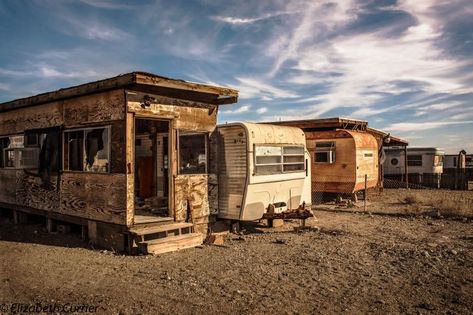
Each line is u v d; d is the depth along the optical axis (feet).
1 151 43.32
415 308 17.10
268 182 34.24
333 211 47.83
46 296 18.17
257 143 32.91
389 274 21.88
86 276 21.27
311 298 18.19
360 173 54.34
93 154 30.32
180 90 29.04
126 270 22.44
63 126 33.27
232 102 33.45
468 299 18.12
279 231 35.06
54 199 34.30
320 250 27.45
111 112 28.37
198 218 32.17
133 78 25.75
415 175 83.82
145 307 16.94
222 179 33.91
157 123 38.42
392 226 37.17
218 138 34.14
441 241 30.09
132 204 27.40
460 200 51.57
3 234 34.53
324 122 56.18
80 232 34.78
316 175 56.24
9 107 39.91
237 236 32.76
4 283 20.04
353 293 18.90
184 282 20.25
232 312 16.51
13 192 40.65
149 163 39.34
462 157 95.45
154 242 26.50
